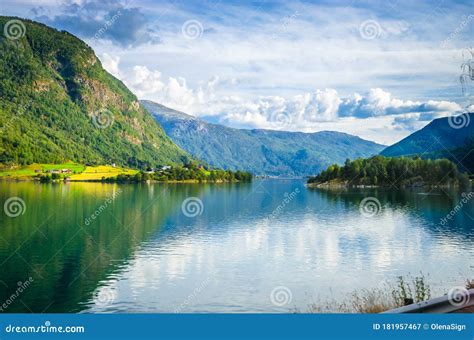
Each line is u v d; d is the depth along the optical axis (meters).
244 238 52.22
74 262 39.19
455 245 46.50
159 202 107.31
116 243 49.41
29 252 44.84
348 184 177.75
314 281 30.75
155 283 30.73
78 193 134.00
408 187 156.25
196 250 44.03
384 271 33.75
